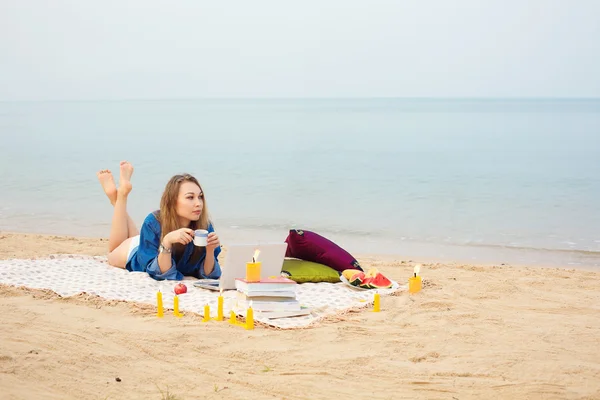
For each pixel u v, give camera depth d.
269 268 7.03
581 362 5.08
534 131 48.75
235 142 36.22
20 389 4.28
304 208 15.80
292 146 33.75
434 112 115.19
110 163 24.67
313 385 4.55
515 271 9.23
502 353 5.25
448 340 5.58
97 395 4.28
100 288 6.94
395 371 4.84
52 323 5.70
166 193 7.64
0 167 23.14
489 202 16.77
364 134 45.38
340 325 5.98
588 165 24.64
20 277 7.27
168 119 75.44
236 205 16.14
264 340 5.46
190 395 4.32
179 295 6.82
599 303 7.22
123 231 8.26
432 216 14.82
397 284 7.64
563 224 13.90
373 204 16.47
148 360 4.93
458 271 9.09
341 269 7.90
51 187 18.44
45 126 54.84
